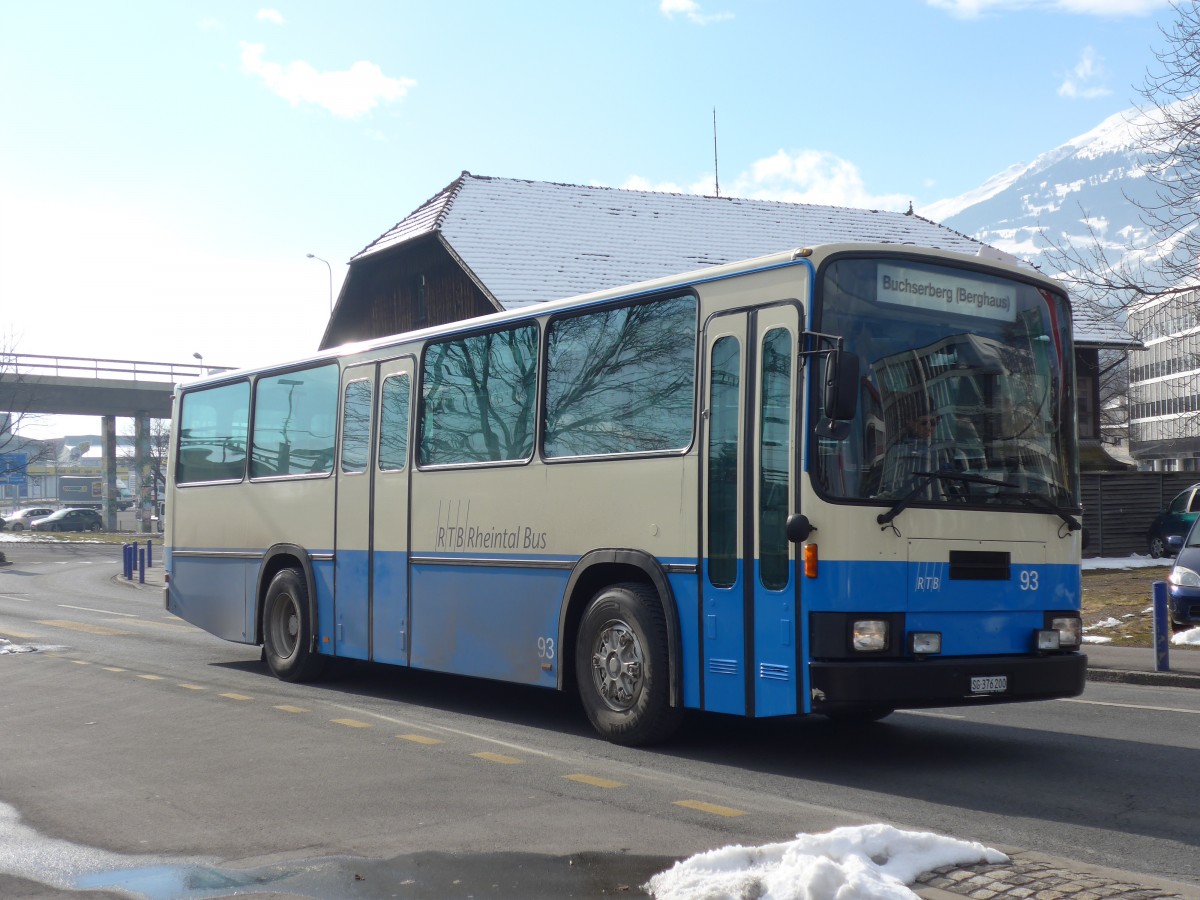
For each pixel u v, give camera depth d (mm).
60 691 12469
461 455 11414
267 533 14281
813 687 8031
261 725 10305
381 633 12305
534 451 10500
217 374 15773
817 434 8156
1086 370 39812
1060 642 8844
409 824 6797
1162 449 76312
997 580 8617
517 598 10578
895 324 8578
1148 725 10453
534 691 12945
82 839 6684
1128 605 20594
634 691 9352
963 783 8055
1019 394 9023
